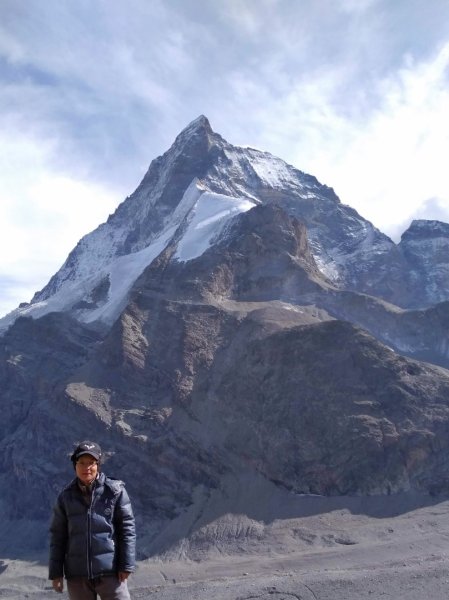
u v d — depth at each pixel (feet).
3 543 284.41
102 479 46.42
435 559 174.09
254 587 157.28
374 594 135.44
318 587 145.18
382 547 202.90
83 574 45.06
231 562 214.28
